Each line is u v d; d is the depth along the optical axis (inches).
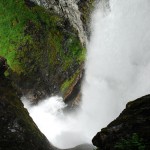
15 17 1364.4
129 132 338.6
